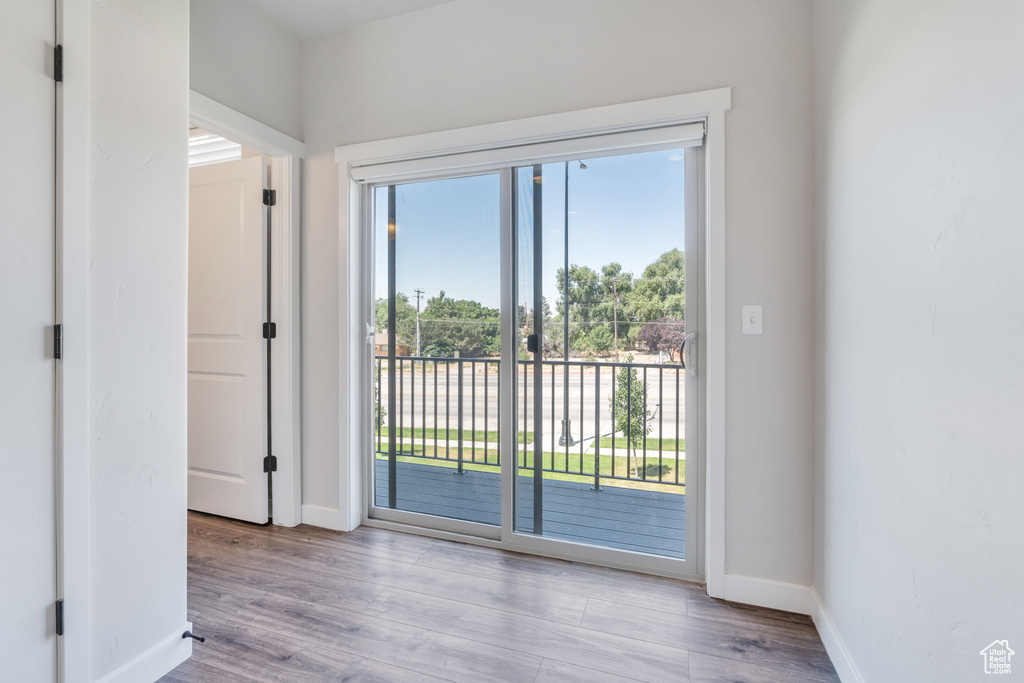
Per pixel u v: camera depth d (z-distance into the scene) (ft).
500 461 7.80
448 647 5.23
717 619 5.79
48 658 3.93
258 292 8.39
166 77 4.87
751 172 6.07
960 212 2.84
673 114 6.35
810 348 5.86
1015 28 2.37
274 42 7.95
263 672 4.85
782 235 5.95
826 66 5.34
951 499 2.93
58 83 3.94
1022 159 2.32
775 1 6.01
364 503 8.63
